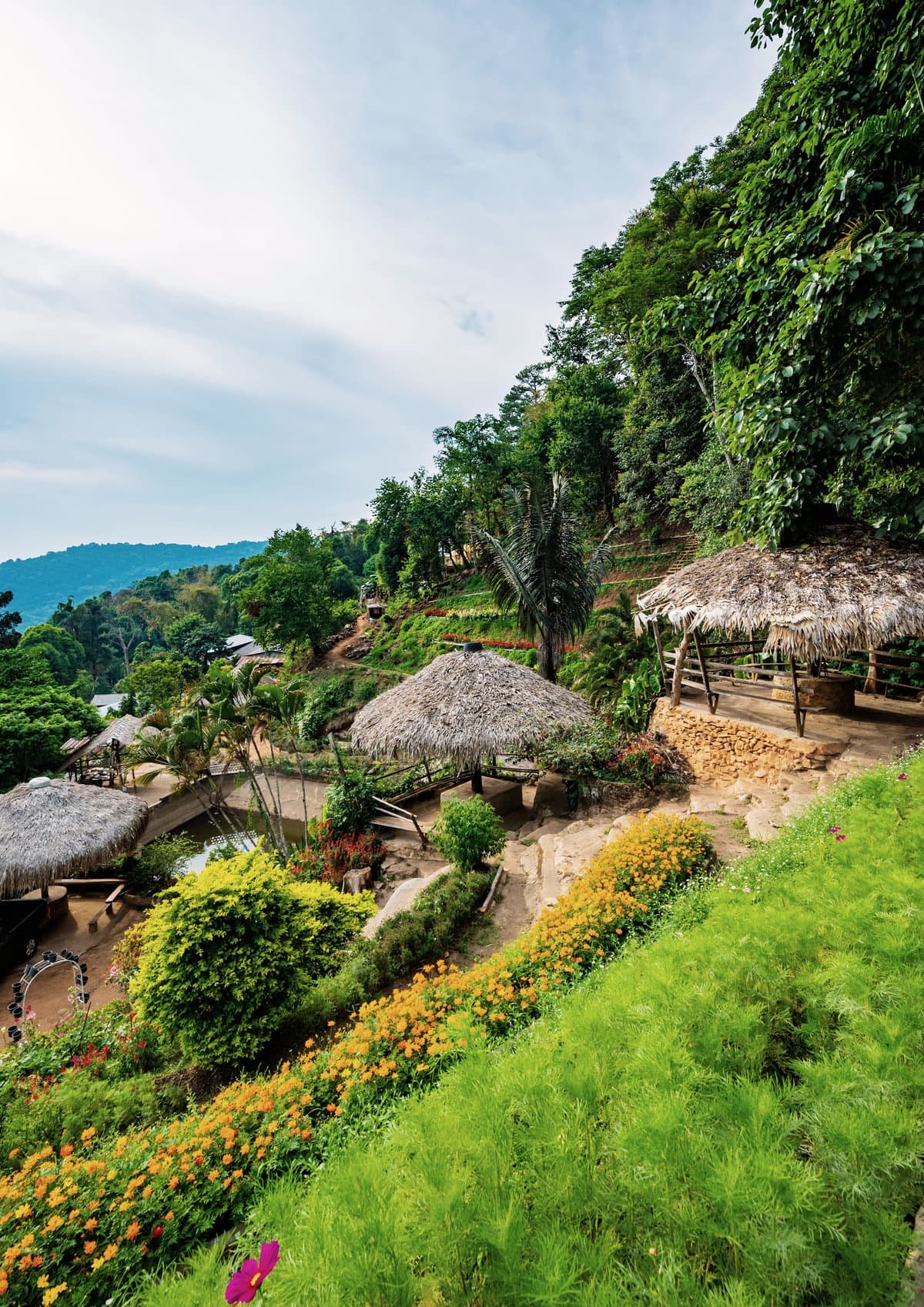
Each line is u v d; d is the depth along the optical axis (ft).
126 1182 10.44
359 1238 4.77
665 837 19.76
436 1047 11.79
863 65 21.01
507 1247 4.41
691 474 65.10
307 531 133.18
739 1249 4.41
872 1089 5.65
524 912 22.27
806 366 22.45
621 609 49.32
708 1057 6.72
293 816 59.26
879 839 12.46
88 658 234.79
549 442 118.93
